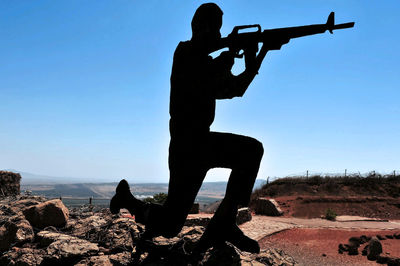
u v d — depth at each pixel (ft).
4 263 11.41
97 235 13.69
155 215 9.43
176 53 9.42
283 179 93.04
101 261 10.70
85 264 10.73
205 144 9.18
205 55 9.18
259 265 10.52
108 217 18.24
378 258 34.60
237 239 9.87
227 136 9.28
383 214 69.00
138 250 10.26
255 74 9.27
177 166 9.28
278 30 9.00
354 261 34.58
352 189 84.64
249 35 9.00
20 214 14.26
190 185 9.23
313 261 33.76
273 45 9.16
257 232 45.39
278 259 11.96
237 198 9.45
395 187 84.94
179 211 9.29
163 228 9.36
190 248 11.11
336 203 73.26
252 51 9.13
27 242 13.05
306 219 60.59
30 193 22.06
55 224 15.07
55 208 15.15
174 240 12.32
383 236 45.91
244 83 9.16
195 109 9.08
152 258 10.82
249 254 11.92
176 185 9.28
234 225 9.99
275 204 66.39
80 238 13.57
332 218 61.16
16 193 26.35
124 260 11.12
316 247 39.70
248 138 9.34
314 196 77.61
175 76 9.31
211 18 9.67
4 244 12.25
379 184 87.04
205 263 10.33
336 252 37.91
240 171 9.31
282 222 54.75
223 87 9.18
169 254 10.73
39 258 11.16
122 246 12.46
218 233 9.89
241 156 9.23
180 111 9.20
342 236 45.78
